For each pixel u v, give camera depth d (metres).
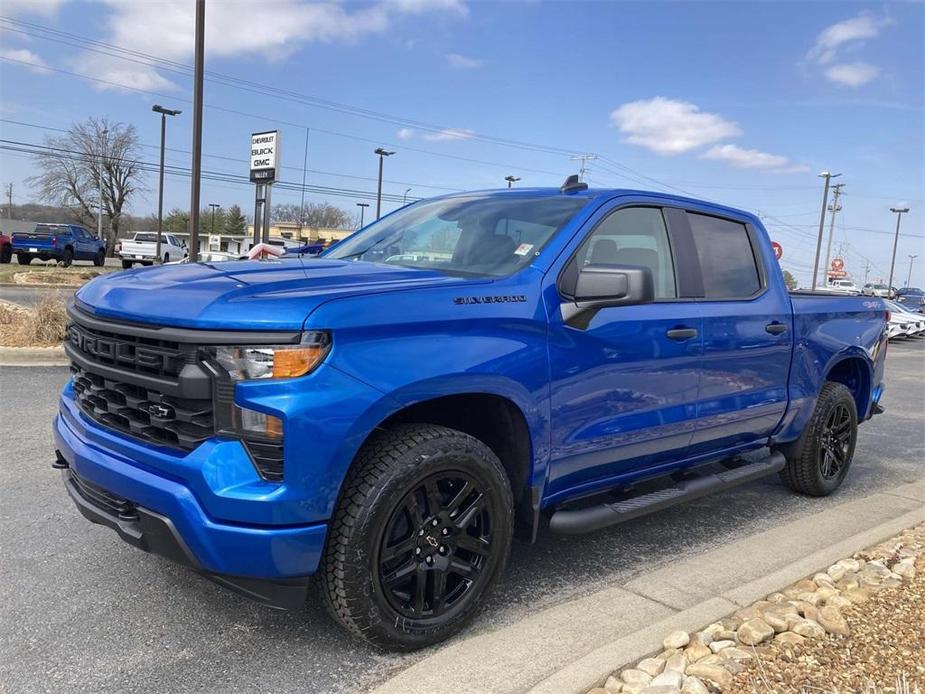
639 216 3.99
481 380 2.96
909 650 2.93
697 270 4.22
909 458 7.16
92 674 2.78
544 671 2.84
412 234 4.08
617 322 3.54
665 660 2.83
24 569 3.62
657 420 3.82
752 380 4.48
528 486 3.29
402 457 2.79
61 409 3.44
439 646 3.06
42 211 81.19
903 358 19.61
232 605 3.35
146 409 2.77
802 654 2.88
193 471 2.57
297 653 2.98
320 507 2.60
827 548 4.08
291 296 2.68
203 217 93.88
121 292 2.98
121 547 3.92
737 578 3.88
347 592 2.73
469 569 3.09
